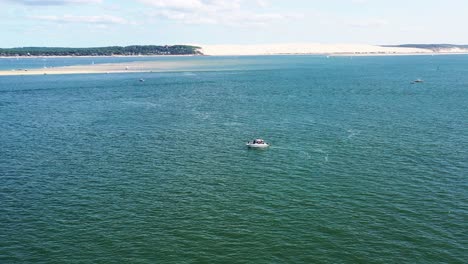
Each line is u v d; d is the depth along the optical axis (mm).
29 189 72312
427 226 58156
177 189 72312
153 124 124562
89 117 135125
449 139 102875
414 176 77000
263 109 150000
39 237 56031
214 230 57562
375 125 120125
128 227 58562
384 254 51500
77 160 88438
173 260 50531
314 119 130250
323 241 54438
